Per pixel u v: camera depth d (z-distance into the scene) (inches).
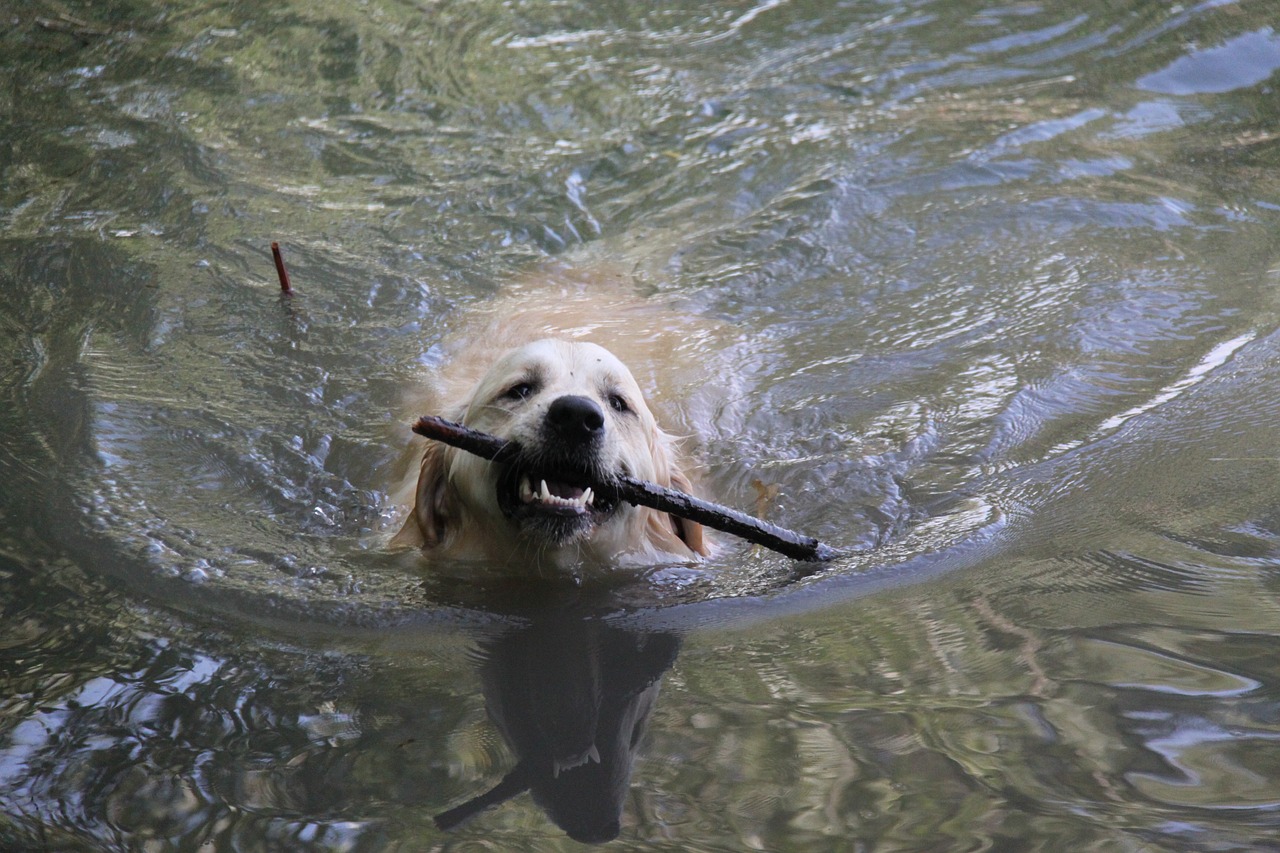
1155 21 544.7
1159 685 175.0
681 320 365.1
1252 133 458.3
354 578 241.3
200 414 301.3
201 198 412.8
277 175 435.5
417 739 174.9
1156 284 357.1
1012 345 332.2
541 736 175.2
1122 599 204.7
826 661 193.8
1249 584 206.4
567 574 251.9
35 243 378.3
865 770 158.6
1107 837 141.5
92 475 265.9
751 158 455.5
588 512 244.8
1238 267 362.9
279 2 558.6
